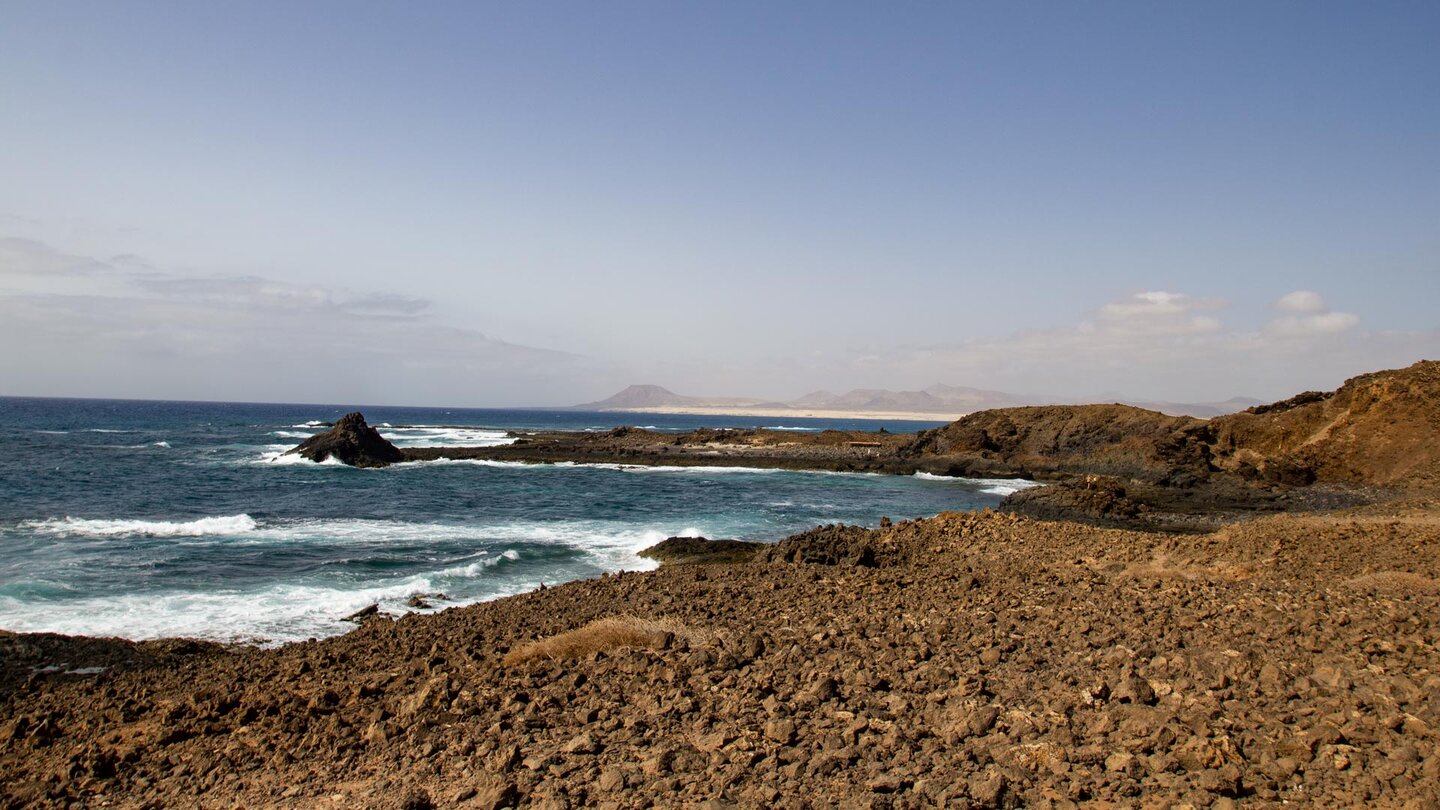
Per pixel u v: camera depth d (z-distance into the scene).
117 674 13.52
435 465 68.25
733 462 75.50
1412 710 6.60
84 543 27.80
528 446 87.62
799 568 19.62
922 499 50.94
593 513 40.34
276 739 8.48
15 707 11.57
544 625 14.14
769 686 8.31
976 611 12.55
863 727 6.86
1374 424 50.06
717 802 5.52
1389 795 4.99
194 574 22.97
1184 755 5.74
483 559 25.92
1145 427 68.44
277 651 14.34
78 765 8.20
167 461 61.94
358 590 21.33
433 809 6.14
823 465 73.75
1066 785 5.45
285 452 66.06
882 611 12.99
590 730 7.51
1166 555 20.42
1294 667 8.19
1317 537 21.00
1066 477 63.16
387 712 8.86
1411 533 20.58
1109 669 8.49
